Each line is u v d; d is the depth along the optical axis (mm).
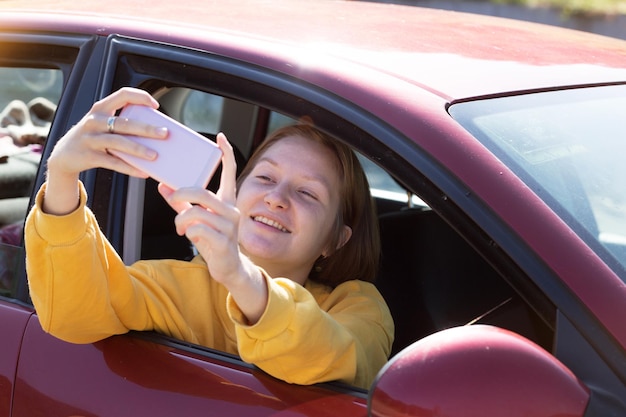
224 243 1650
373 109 1853
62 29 2293
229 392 1859
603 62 2400
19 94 2590
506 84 2064
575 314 1610
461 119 1853
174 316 2086
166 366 1944
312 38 2160
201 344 2148
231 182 1684
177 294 2143
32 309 2125
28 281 1986
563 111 2053
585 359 1596
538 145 1896
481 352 1543
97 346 2010
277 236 2145
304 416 1778
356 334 2160
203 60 2074
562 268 1634
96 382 1956
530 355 1546
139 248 2248
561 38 2633
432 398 1512
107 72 2176
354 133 1854
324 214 2199
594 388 1570
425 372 1532
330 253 2312
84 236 1839
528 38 2537
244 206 2170
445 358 1541
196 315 2158
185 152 1660
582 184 1855
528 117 1972
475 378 1519
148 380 1924
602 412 1536
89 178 2160
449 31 2457
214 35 2131
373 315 2266
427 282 2729
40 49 2303
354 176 2281
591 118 2072
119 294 1980
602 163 1944
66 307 1890
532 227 1670
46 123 2596
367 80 1911
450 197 1724
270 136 2287
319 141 2227
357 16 2525
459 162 1746
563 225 1688
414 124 1808
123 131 1675
